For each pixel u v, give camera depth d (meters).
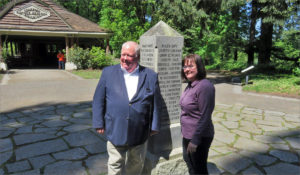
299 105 7.02
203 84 2.01
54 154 3.41
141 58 3.33
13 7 16.52
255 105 7.00
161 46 2.98
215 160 3.31
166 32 3.03
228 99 7.90
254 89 9.50
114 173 2.40
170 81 3.15
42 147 3.65
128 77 2.29
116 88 2.22
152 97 2.35
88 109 6.17
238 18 17.20
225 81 12.70
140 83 2.25
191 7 12.85
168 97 3.17
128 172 2.56
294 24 12.64
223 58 23.89
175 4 13.94
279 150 3.67
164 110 3.16
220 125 4.98
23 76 13.34
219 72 19.00
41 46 25.17
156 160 2.94
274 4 11.98
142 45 3.26
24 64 22.53
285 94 8.53
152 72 2.37
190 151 2.09
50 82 11.18
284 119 5.47
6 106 6.45
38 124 4.84
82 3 34.56
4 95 7.98
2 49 16.83
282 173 2.96
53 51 27.91
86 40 27.31
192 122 2.16
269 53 17.22
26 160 3.21
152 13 19.86
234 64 21.62
